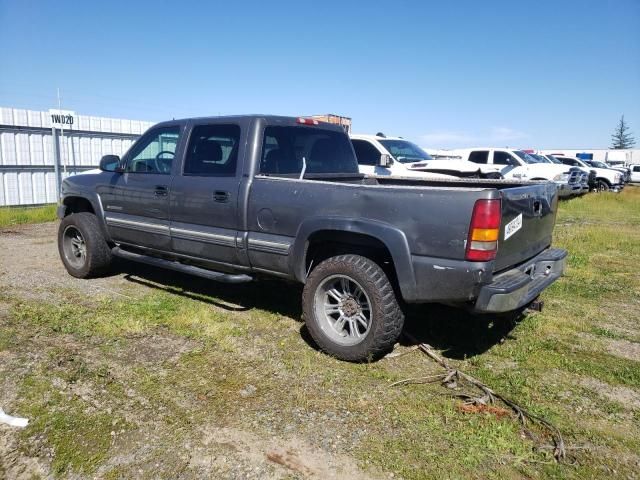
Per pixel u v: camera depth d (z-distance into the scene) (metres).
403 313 3.76
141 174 5.31
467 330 4.53
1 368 3.59
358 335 3.87
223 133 4.67
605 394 3.45
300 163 4.89
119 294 5.40
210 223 4.68
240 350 3.99
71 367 3.62
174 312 4.79
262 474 2.55
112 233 5.72
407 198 3.55
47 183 14.23
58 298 5.21
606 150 51.16
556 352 4.14
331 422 3.01
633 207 17.17
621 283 6.39
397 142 12.26
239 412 3.10
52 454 2.69
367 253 4.02
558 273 4.36
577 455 2.76
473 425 3.00
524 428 2.99
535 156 18.72
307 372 3.64
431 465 2.64
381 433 2.91
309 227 3.97
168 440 2.81
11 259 7.11
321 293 3.96
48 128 14.11
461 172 11.59
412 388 3.45
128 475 2.54
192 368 3.66
